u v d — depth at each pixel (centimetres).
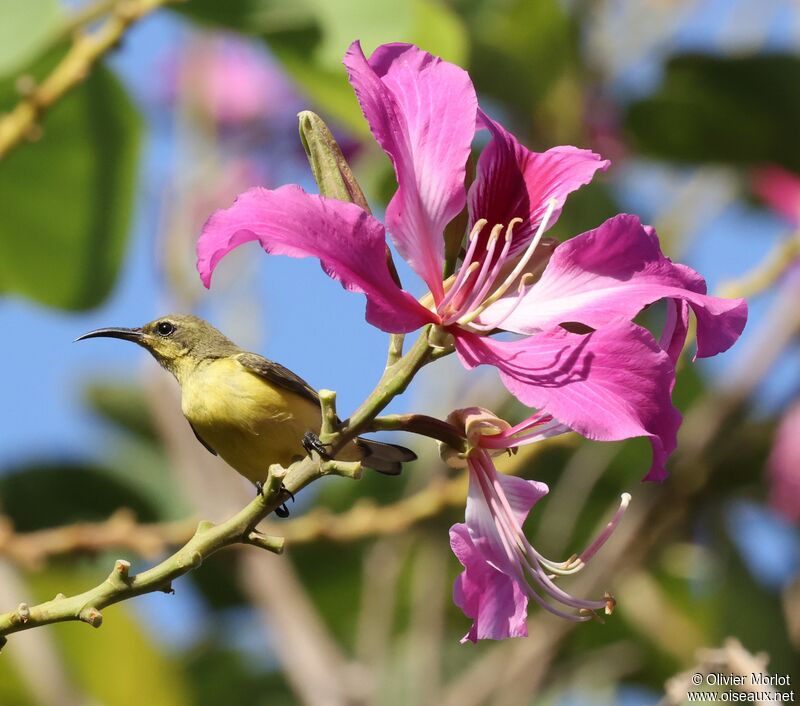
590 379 531
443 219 568
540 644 1032
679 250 1177
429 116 573
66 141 1009
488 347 550
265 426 895
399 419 568
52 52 959
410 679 1047
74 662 1072
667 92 1128
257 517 538
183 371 1002
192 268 1115
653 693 1200
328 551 1216
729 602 1166
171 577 536
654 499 1107
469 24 1124
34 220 1052
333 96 956
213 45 1210
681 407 1183
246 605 1280
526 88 1153
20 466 1222
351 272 536
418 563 1154
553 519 1095
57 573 1035
